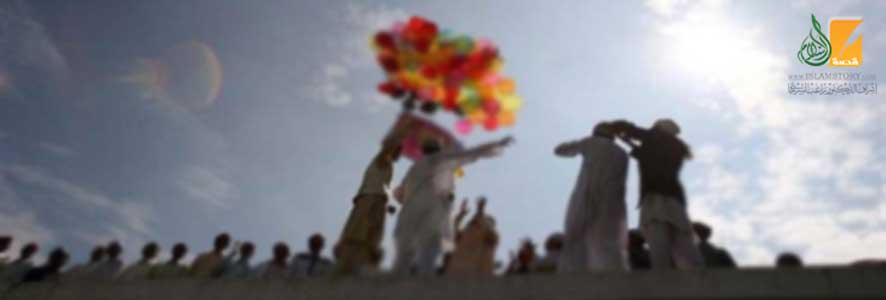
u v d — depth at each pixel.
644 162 6.34
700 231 6.75
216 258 7.04
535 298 4.97
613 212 5.97
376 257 6.50
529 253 6.46
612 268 5.63
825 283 4.50
